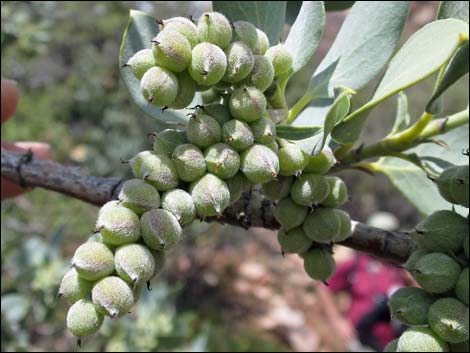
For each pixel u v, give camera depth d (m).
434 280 0.13
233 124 0.12
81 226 0.63
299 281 0.85
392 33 0.16
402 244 0.16
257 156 0.12
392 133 0.18
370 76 0.16
